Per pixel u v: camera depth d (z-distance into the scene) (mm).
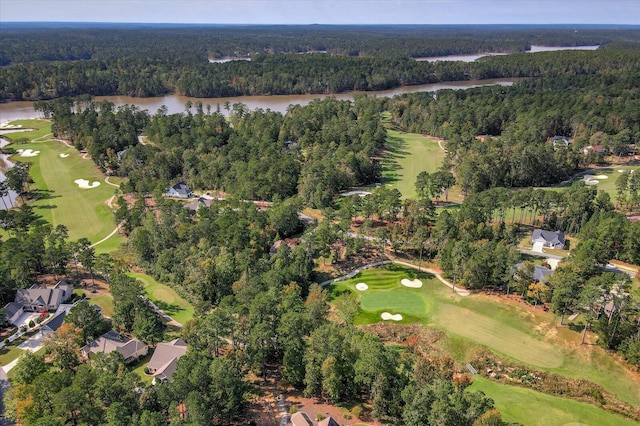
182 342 63656
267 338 58375
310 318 61719
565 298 67875
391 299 79188
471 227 91875
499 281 78312
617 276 69500
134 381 50281
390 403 52250
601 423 52656
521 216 106938
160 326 71062
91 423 47062
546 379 59625
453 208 114875
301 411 53312
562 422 52562
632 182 112938
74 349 61438
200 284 78688
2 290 76125
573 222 99625
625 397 56625
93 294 80750
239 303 68688
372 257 92438
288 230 101312
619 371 60531
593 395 56906
